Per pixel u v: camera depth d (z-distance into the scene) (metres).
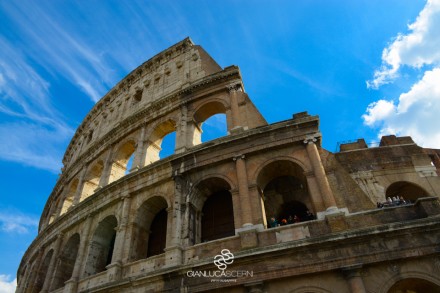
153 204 32.06
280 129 28.81
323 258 21.11
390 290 21.23
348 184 25.12
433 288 20.05
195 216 28.89
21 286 46.62
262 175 28.48
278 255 21.91
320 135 27.72
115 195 33.41
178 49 48.34
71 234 36.84
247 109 33.75
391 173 33.38
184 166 30.47
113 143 42.69
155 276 24.14
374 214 23.02
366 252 20.75
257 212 25.47
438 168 35.59
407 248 20.44
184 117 36.66
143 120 40.50
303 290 20.67
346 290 19.97
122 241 29.30
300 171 27.69
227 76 37.16
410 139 37.56
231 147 29.73
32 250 46.75
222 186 30.50
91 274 31.31
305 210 31.77
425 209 22.05
